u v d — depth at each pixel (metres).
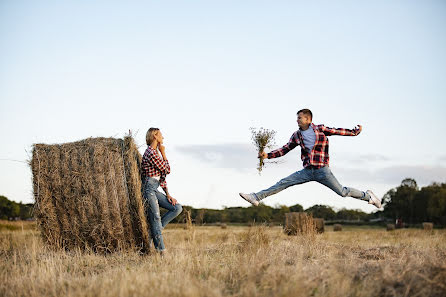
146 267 6.06
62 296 4.68
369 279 4.88
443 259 6.22
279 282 4.75
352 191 7.02
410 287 4.52
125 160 7.37
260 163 7.26
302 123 6.89
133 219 7.39
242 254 6.59
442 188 64.06
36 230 7.72
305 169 6.97
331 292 4.44
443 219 61.28
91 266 6.64
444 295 4.33
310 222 9.67
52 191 7.55
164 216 7.86
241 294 4.46
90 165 7.39
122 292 4.39
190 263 5.97
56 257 6.98
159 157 7.50
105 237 7.45
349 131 6.91
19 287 5.04
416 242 10.91
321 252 7.27
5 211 41.16
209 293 4.41
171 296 4.34
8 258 7.27
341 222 58.72
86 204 7.38
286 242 8.92
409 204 65.94
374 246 9.44
